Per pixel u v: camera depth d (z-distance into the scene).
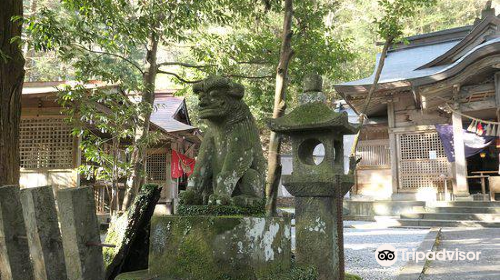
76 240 2.19
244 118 3.88
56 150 11.55
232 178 3.59
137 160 8.18
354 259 6.61
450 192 15.79
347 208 15.62
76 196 2.23
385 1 7.70
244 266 2.89
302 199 4.09
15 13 6.58
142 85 8.73
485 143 15.17
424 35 20.03
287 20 5.52
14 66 6.54
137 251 4.06
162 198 16.62
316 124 3.77
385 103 17.34
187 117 20.92
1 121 6.28
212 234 2.98
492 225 11.49
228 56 9.16
